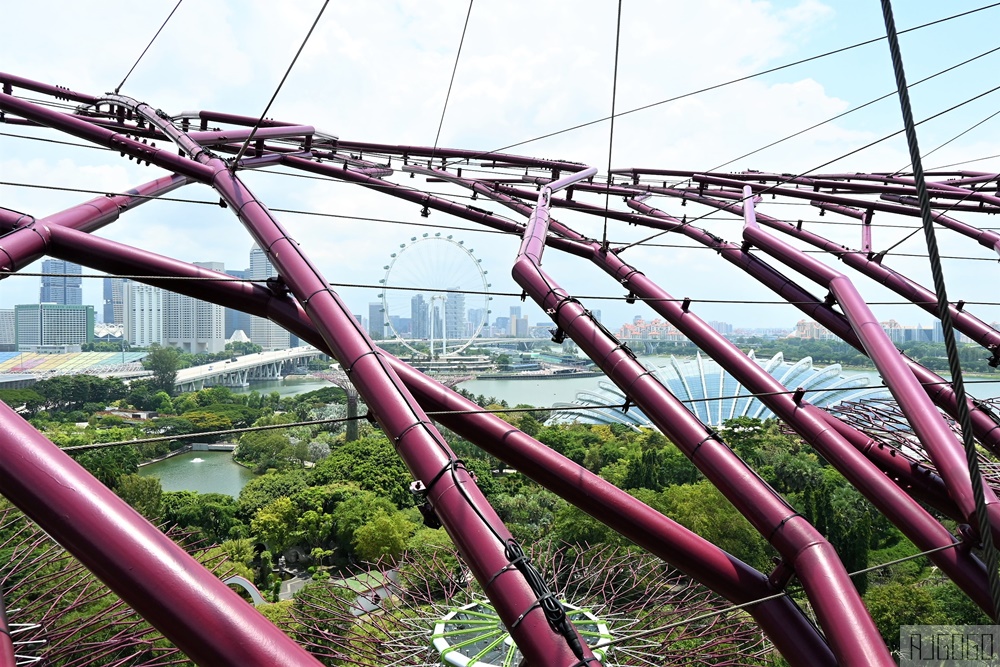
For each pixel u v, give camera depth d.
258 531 57.12
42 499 7.79
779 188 29.03
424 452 10.95
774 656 26.48
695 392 121.38
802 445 76.06
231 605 7.68
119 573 7.59
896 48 7.46
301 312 16.52
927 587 47.47
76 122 19.78
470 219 28.50
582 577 32.00
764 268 22.77
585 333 15.56
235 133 22.78
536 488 71.06
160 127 20.98
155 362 168.50
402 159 31.34
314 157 30.55
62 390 134.25
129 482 61.94
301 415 123.50
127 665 23.83
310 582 55.00
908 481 18.22
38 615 22.84
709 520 52.72
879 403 34.88
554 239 24.83
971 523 13.76
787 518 12.23
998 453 17.75
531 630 9.09
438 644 26.12
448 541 51.28
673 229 24.61
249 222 15.70
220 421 115.50
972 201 30.09
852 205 29.73
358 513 58.53
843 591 10.98
